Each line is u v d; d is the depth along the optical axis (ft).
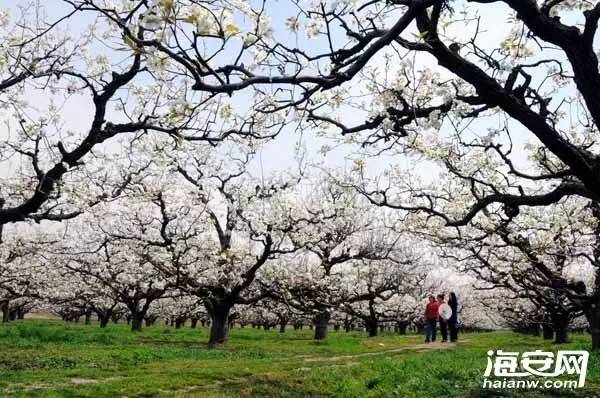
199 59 15.97
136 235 87.20
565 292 56.75
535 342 96.89
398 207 41.45
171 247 80.69
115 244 89.92
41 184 42.32
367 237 108.99
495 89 26.27
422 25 26.61
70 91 48.26
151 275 96.53
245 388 45.57
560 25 24.94
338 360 66.03
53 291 121.19
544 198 31.58
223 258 82.43
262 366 56.85
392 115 30.42
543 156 40.24
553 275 58.29
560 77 34.47
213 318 85.92
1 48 41.93
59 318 241.55
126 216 90.89
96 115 41.50
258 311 147.74
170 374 49.75
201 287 82.02
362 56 22.03
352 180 68.90
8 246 102.27
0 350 63.36
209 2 14.26
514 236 58.34
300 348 83.35
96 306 131.23
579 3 26.76
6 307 147.74
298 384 47.62
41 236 111.24
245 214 82.17
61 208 58.65
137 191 73.56
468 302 168.45
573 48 24.81
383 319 136.98
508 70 26.68
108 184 66.33
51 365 53.52
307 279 88.38
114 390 42.32
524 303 132.26
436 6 24.76
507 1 24.61
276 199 82.33
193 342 90.48
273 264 91.97
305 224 83.46
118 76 40.78
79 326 132.87
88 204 58.59
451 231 76.64
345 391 46.14
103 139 41.73
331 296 92.68
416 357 62.80
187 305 128.26
